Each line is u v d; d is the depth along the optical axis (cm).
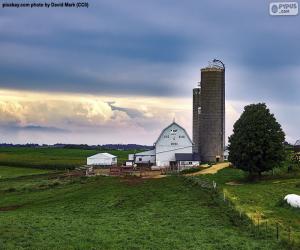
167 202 7925
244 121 11206
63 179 12288
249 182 10894
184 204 7581
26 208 8419
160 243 5072
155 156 15812
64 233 5472
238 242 5041
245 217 6188
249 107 11388
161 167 14650
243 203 7194
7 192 10712
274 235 5278
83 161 19450
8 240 5081
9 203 9219
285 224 5822
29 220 6419
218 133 16525
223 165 14588
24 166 18488
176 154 15662
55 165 17875
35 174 14762
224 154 17150
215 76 16625
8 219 6512
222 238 5244
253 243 4994
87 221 6378
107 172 13425
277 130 11119
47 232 5516
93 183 11031
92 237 5284
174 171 13450
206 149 16488
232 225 5969
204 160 16462
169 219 6469
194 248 4844
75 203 8469
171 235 5438
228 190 8531
